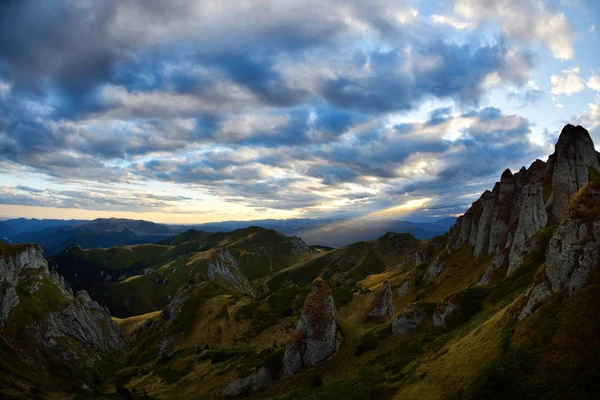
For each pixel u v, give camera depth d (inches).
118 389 4343.0
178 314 6673.2
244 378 3112.7
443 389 1624.0
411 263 7701.8
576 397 1217.4
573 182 3595.0
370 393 1915.6
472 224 4948.3
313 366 2765.7
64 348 6422.2
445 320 2461.9
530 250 2760.8
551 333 1454.2
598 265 1488.7
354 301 5187.0
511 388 1364.4
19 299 6752.0
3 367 4778.5
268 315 5546.3
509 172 4424.2
